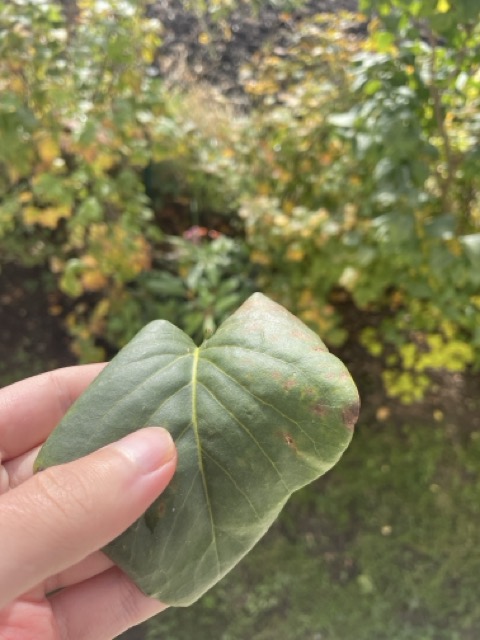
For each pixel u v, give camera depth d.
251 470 0.12
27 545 0.11
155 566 0.12
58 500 0.11
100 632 0.17
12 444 0.19
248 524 0.12
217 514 0.12
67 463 0.12
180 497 0.12
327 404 0.12
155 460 0.11
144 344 0.13
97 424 0.12
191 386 0.12
